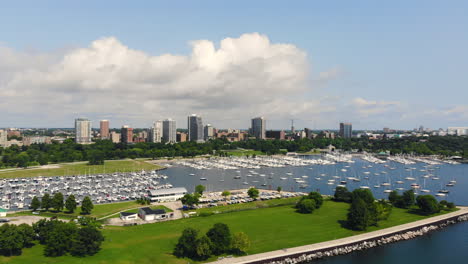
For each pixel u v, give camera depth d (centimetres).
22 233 19938
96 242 19825
